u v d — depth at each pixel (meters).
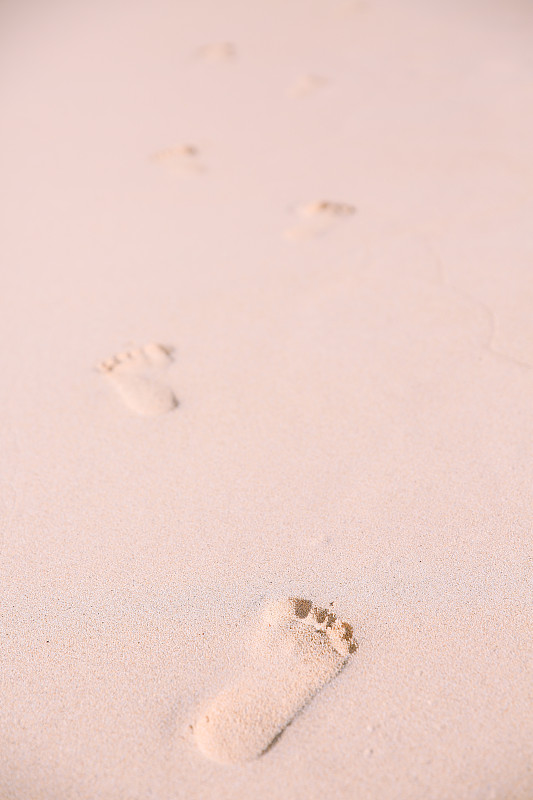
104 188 2.26
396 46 3.14
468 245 1.93
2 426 1.65
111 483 1.56
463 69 2.80
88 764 1.32
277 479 1.55
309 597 1.42
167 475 1.57
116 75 3.18
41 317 1.86
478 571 1.43
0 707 1.36
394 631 1.39
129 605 1.43
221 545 1.48
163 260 1.98
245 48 3.33
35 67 3.41
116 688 1.36
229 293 1.87
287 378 1.69
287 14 3.77
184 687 1.36
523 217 2.00
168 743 1.32
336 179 2.19
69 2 4.54
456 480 1.53
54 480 1.57
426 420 1.61
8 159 2.46
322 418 1.62
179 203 2.17
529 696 1.33
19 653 1.40
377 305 1.81
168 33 3.71
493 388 1.64
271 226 2.05
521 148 2.23
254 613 1.41
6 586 1.46
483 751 1.30
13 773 1.32
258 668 1.37
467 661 1.36
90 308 1.87
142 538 1.49
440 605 1.41
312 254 1.95
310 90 2.76
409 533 1.47
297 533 1.48
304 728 1.32
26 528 1.52
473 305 1.79
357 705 1.33
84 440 1.62
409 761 1.30
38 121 2.77
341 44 3.25
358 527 1.49
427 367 1.69
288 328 1.78
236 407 1.65
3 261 2.02
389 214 2.05
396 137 2.35
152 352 1.75
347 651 1.38
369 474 1.54
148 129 2.57
